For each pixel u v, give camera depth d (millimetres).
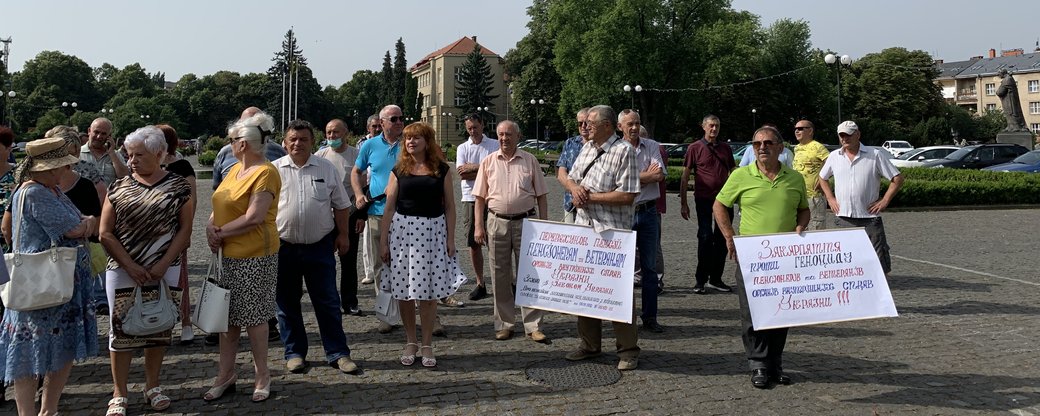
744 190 4695
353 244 6512
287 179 4781
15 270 3666
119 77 105625
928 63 72812
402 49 115000
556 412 4117
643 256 6012
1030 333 5855
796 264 4477
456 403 4266
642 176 5914
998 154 25344
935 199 18172
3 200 4410
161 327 3957
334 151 6891
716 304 7055
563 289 4938
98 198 4707
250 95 104625
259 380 4336
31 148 3787
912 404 4254
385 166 6320
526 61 68375
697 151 7535
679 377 4770
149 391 4152
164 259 3984
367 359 5176
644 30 49281
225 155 6129
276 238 4387
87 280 4070
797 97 61938
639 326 6180
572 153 6496
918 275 8594
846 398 4363
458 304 6980
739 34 48438
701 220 7535
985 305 6902
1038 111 88812
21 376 3770
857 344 5543
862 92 69750
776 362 4633
